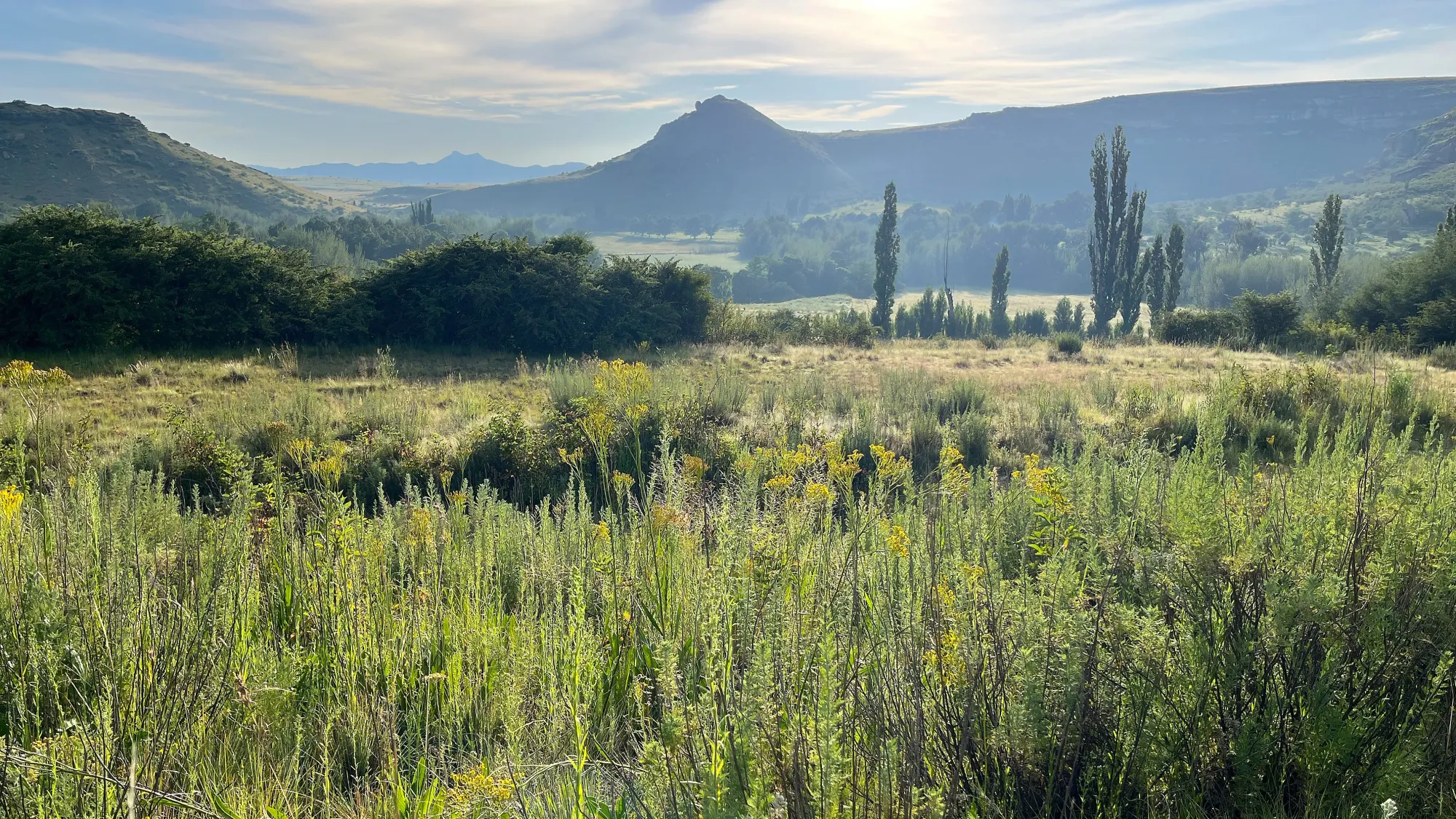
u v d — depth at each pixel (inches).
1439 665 96.3
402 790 108.8
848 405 601.3
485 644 151.9
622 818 95.1
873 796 83.5
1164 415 512.7
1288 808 94.6
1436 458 159.8
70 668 134.3
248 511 199.3
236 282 973.2
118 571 149.7
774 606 113.3
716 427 509.4
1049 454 486.3
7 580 152.8
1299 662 100.0
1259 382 571.2
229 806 98.9
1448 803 91.0
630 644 147.8
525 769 110.3
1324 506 127.1
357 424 518.9
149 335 931.3
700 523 176.9
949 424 519.2
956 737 93.0
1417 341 1115.9
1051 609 105.0
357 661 145.1
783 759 83.4
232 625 141.1
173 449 437.7
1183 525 115.1
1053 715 94.9
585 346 1083.3
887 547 136.9
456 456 462.6
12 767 92.3
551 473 451.8
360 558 173.3
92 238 933.2
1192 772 92.4
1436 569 108.0
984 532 162.9
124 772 95.0
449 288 1068.5
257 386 703.1
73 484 231.1
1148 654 101.4
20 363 234.8
